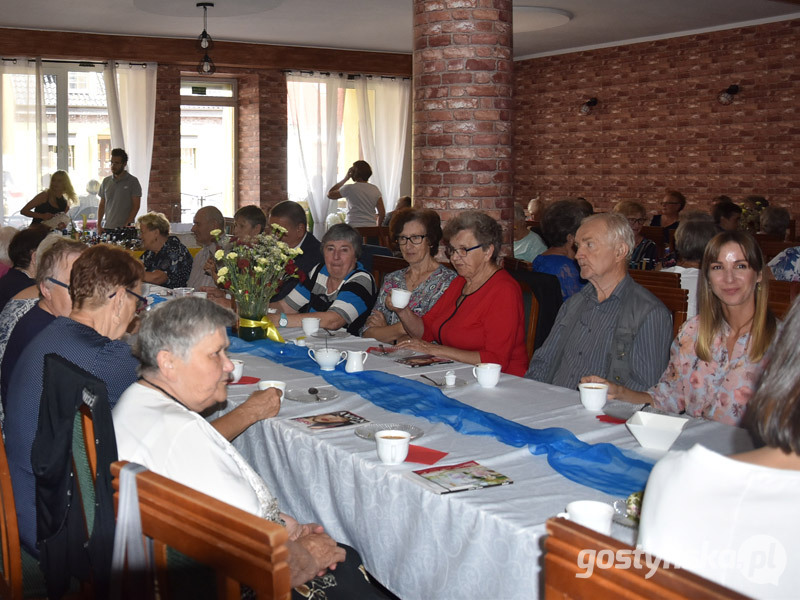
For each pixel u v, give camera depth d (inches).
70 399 61.5
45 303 99.6
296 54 424.8
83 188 406.0
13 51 373.4
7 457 79.0
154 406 67.3
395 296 123.4
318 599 71.6
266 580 40.5
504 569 59.9
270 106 432.1
